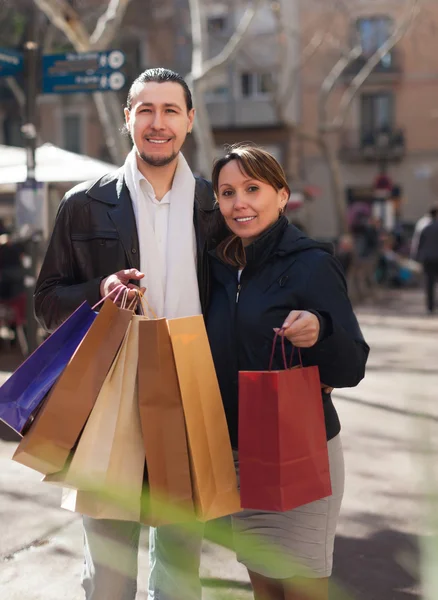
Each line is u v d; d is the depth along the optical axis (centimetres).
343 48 2258
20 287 941
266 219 236
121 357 219
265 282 232
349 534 386
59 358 221
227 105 3034
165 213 251
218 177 240
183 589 252
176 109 244
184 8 2758
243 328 232
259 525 236
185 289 247
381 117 3097
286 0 2736
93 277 247
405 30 1889
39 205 686
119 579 239
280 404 208
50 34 1516
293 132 2892
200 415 219
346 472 476
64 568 341
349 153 3088
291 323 213
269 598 246
